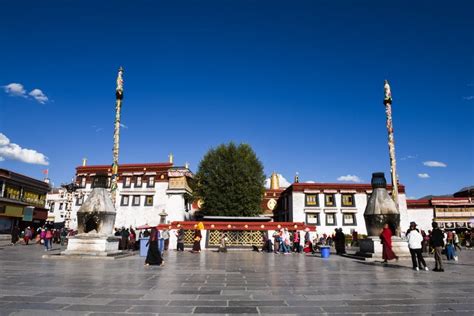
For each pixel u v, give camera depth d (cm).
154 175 4772
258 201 4219
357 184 4841
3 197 3941
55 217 6128
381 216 2058
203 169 4312
